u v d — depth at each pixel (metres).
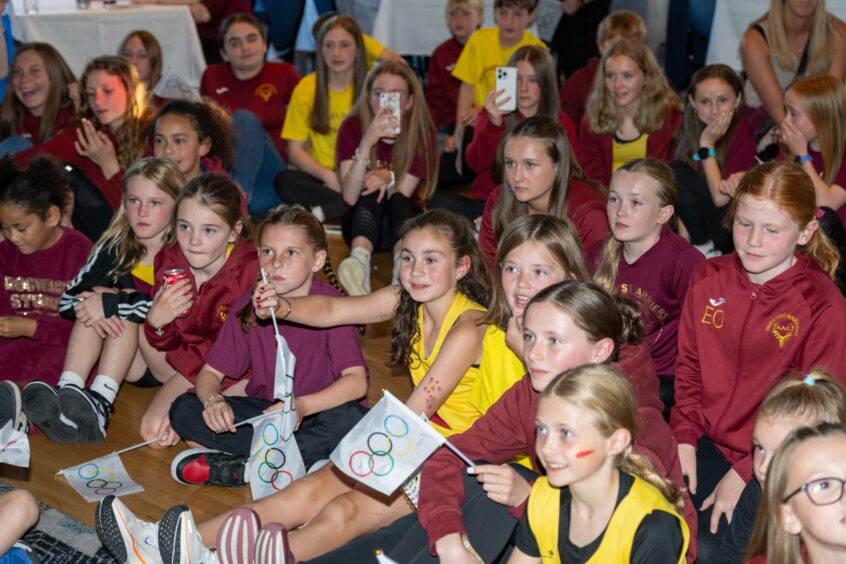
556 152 3.43
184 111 4.09
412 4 6.43
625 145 4.59
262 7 7.76
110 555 2.56
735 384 2.64
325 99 5.34
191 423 2.99
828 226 3.23
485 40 5.90
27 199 3.40
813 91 3.66
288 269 2.90
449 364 2.61
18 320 3.49
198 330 3.27
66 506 2.82
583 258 2.49
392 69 4.70
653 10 6.54
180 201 3.14
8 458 2.54
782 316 2.56
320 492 2.58
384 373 3.76
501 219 3.61
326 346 3.00
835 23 4.94
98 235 4.56
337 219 5.58
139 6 6.36
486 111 4.81
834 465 1.72
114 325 3.27
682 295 3.02
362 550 2.29
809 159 3.71
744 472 2.47
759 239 2.48
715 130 4.16
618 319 2.17
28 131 5.23
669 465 2.23
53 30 5.94
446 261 2.67
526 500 2.19
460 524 2.18
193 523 2.30
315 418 2.96
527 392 2.32
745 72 5.11
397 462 2.25
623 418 1.89
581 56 6.55
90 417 3.11
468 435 2.35
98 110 4.50
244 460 2.96
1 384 2.93
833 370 2.52
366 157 4.65
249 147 5.30
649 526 1.89
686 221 4.22
